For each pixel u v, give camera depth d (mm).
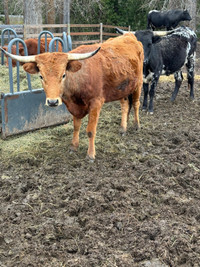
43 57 4375
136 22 21641
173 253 3309
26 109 6062
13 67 10609
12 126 5938
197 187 4582
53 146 5820
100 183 4500
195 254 3275
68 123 6844
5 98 5707
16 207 4035
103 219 3768
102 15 21203
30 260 3162
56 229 3650
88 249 3338
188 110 8148
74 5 19969
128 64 5465
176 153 5566
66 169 5035
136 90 6203
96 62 4977
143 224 3672
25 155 5430
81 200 4105
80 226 3756
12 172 4961
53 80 4348
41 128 6426
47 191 4426
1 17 24203
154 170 4898
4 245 3412
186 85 10680
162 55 7832
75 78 4699
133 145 5895
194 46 8664
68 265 3127
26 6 15164
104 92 5223
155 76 7676
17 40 5828
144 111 7945
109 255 3236
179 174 4938
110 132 6473
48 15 18297
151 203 4133
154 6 19906
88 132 5152
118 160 5297
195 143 5914
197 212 3939
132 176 4762
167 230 3561
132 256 3258
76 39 21328
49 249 3332
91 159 5238
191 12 17578
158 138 6312
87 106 5031
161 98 9125
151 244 3361
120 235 3541
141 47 6145
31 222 3770
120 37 6055
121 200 4172
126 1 21281
